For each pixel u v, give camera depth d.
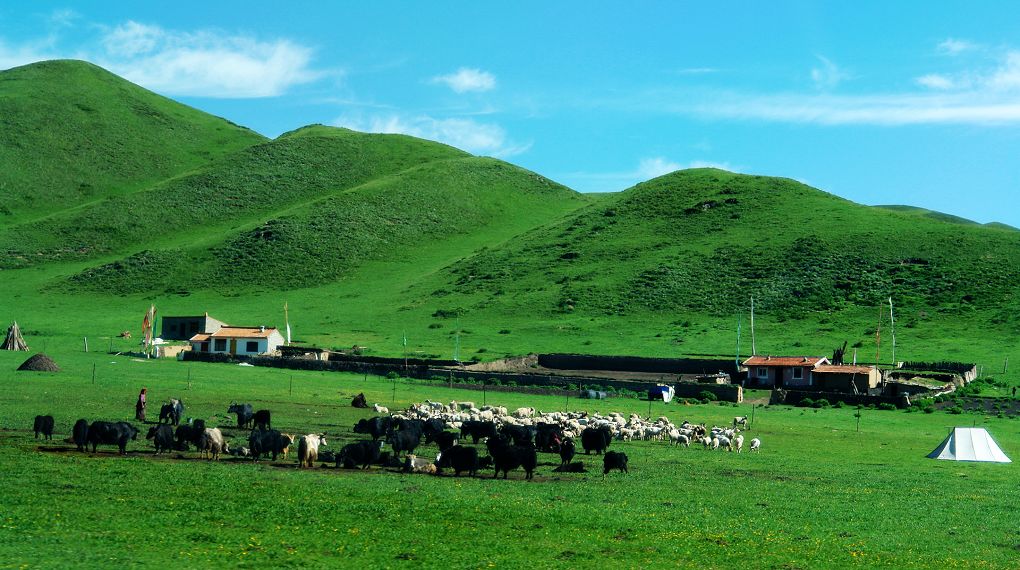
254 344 113.75
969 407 87.75
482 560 25.77
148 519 28.44
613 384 92.50
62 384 68.31
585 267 177.00
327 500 32.44
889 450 57.22
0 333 128.25
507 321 147.75
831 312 142.12
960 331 128.38
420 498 33.53
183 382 76.19
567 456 43.72
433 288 175.50
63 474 34.31
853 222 183.50
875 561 27.45
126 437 41.16
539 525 30.19
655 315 146.88
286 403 66.44
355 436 50.97
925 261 158.75
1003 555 28.84
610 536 29.19
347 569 24.45
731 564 26.53
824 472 45.41
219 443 41.78
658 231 195.62
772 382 100.88
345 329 145.12
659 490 37.56
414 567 24.86
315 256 199.12
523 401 79.19
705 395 88.62
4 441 41.59
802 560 27.23
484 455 45.28
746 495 37.28
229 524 28.47
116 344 118.00
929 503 37.31
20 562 23.03
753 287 155.88
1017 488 42.34
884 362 113.62
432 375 95.56
